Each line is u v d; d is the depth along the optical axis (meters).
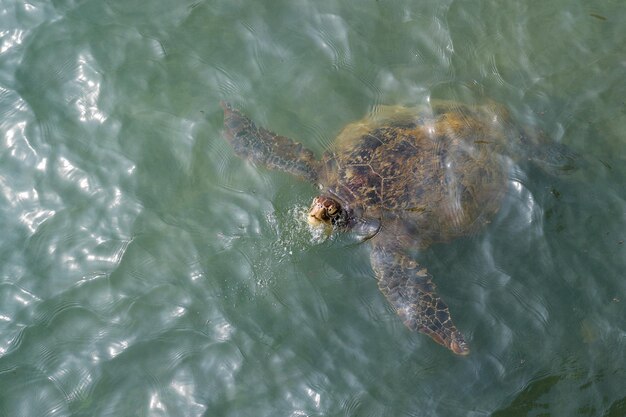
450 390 5.40
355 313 5.56
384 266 5.64
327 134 6.00
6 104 6.05
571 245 5.68
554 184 5.79
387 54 6.20
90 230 5.80
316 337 5.52
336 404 5.39
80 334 5.58
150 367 5.50
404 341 5.50
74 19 6.31
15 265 5.73
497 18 6.32
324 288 5.62
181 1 6.39
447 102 6.00
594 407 5.36
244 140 5.92
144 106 6.07
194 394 5.44
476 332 5.50
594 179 5.82
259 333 5.54
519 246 5.68
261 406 5.41
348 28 6.28
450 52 6.21
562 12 6.35
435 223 5.69
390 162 5.76
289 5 6.36
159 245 5.77
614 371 5.43
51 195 5.87
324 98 6.09
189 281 5.68
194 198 5.87
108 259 5.73
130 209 5.84
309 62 6.18
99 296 5.66
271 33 6.28
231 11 6.35
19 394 5.46
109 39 6.25
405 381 5.43
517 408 5.36
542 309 5.55
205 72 6.16
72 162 5.93
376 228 5.70
